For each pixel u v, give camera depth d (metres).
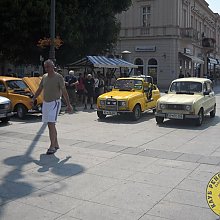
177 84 14.44
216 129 12.43
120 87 15.38
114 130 11.98
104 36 24.12
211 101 14.88
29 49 21.34
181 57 41.34
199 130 12.20
